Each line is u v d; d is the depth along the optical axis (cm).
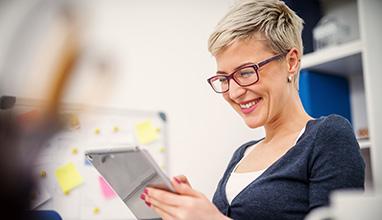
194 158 166
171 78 167
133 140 153
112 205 144
